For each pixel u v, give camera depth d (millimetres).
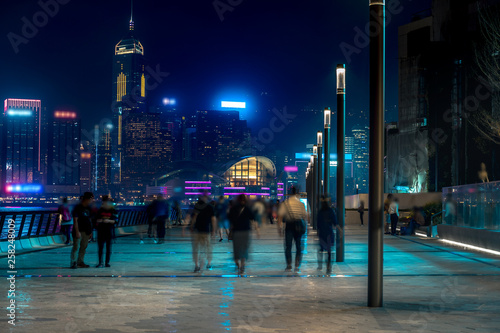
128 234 32406
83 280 12094
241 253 13305
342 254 16062
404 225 33000
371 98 8781
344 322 7566
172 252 19656
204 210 13938
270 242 24484
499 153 41750
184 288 10898
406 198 50594
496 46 40969
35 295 9992
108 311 8430
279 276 12820
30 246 21484
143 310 8516
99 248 14875
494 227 19891
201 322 7586
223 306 8875
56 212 25391
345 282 11812
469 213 22594
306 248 21250
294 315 8086
